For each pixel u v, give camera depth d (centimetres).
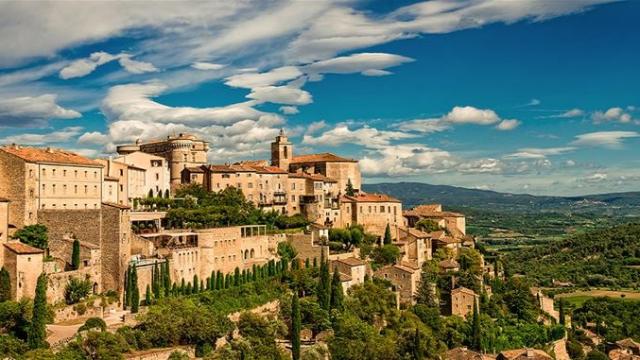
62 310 13862
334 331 16450
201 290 16888
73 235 15875
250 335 15100
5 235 14825
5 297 13250
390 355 16025
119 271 15488
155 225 18988
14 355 11650
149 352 12938
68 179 17100
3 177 15962
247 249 19312
